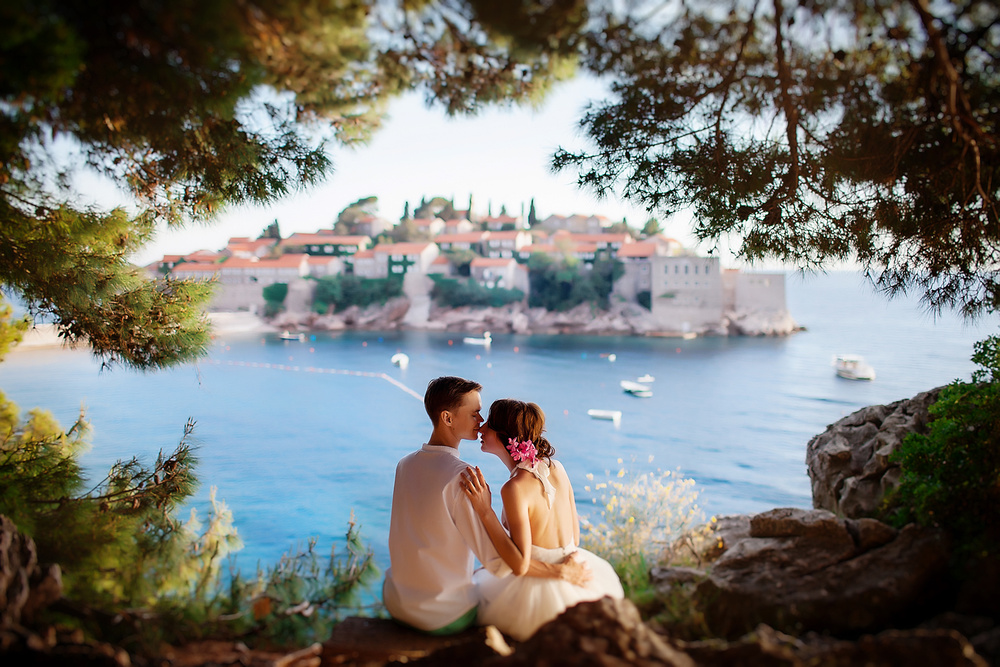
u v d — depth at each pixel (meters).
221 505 3.80
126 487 4.04
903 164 2.78
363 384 65.25
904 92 2.45
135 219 3.92
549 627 1.74
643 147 3.01
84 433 5.44
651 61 2.49
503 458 2.71
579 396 59.75
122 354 4.43
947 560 2.22
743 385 65.25
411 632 2.42
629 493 3.40
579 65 2.45
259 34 1.91
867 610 2.07
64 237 3.66
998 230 2.88
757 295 106.31
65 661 1.61
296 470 32.69
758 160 2.95
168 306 4.45
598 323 108.56
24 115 2.21
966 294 3.21
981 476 2.47
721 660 1.65
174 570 2.96
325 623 2.54
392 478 30.97
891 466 3.22
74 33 1.64
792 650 1.69
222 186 3.52
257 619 2.41
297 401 55.78
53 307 4.09
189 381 64.62
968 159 2.65
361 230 147.25
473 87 2.58
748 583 2.28
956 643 1.54
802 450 41.53
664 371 73.12
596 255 116.00
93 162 3.17
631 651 1.64
